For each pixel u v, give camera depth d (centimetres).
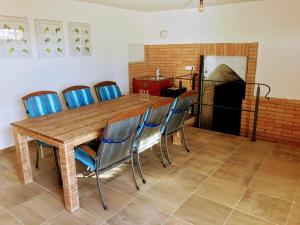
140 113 230
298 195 246
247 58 436
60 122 250
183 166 306
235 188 259
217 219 213
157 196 246
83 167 306
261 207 228
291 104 399
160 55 545
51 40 378
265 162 316
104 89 398
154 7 473
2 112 336
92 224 207
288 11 385
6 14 321
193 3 432
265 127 431
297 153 342
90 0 404
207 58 481
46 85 382
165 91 496
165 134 310
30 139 379
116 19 482
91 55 445
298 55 389
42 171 294
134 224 207
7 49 328
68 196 219
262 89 429
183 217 215
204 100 502
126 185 265
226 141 386
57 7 379
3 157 331
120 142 228
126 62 520
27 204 233
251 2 414
